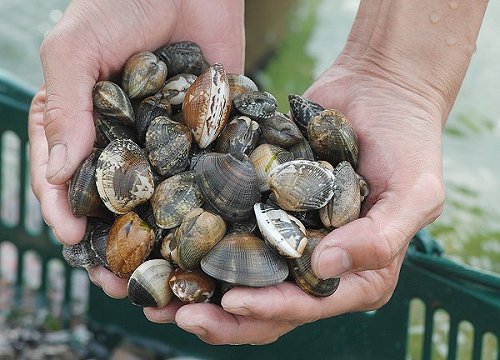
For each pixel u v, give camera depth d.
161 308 0.73
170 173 0.75
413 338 1.08
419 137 0.77
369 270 0.73
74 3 0.82
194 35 0.89
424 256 0.88
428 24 0.82
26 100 1.02
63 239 0.75
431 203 0.73
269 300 0.70
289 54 1.60
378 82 0.82
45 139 0.82
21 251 1.07
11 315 1.07
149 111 0.78
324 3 1.74
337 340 0.93
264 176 0.75
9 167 1.32
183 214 0.73
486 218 1.22
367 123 0.79
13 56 1.71
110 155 0.74
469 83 1.43
